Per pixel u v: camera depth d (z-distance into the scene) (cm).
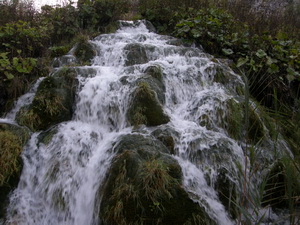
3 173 280
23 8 569
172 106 395
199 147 305
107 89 379
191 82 424
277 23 656
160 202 233
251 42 512
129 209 231
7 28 450
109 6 654
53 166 302
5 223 263
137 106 349
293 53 470
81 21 625
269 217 264
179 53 511
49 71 447
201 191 272
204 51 561
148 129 331
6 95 405
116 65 491
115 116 360
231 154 302
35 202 289
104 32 648
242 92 424
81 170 304
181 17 631
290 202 196
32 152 316
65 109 365
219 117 350
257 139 331
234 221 256
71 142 322
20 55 465
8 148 293
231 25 564
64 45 571
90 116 370
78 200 283
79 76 405
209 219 236
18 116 353
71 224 276
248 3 732
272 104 449
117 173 257
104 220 237
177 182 250
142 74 399
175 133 320
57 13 596
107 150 304
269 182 280
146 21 692
